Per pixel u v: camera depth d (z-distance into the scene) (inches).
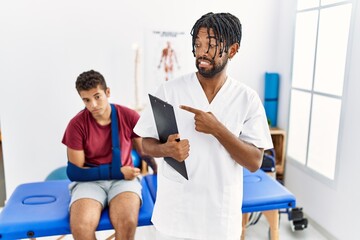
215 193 47.4
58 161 107.7
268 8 113.1
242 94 47.4
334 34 89.4
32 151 105.4
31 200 70.5
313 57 97.9
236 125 46.6
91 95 66.8
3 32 97.1
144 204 69.7
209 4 109.0
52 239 89.4
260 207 70.7
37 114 103.7
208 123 42.3
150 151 48.4
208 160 46.4
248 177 82.3
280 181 113.7
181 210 48.3
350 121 82.8
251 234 93.2
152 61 108.6
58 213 65.4
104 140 71.7
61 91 104.0
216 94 46.9
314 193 98.3
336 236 89.5
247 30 113.0
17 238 61.1
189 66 111.6
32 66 100.7
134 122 73.7
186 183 47.2
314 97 98.0
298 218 93.3
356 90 80.5
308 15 99.7
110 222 63.8
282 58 113.4
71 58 102.9
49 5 98.7
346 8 84.7
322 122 95.3
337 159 87.7
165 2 106.0
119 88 108.1
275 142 116.3
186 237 48.9
